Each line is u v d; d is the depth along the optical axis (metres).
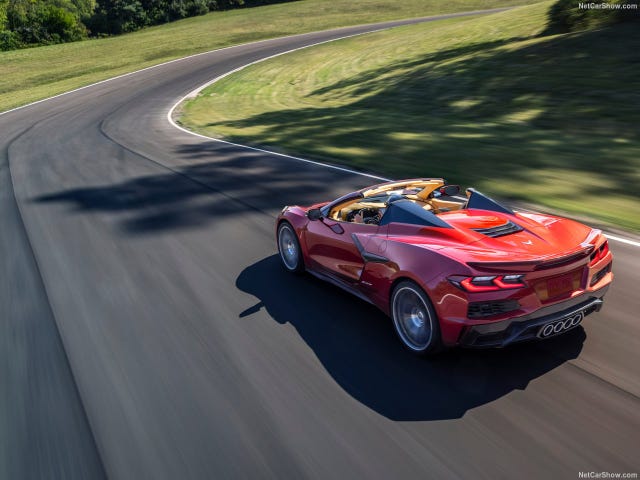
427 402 3.78
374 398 3.87
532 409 3.64
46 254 7.54
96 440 3.58
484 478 3.06
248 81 35.44
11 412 3.97
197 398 3.97
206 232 8.10
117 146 17.70
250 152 15.23
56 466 3.38
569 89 19.86
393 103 23.20
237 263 6.77
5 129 25.00
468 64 27.22
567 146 13.64
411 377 4.10
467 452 3.27
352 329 4.91
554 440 3.34
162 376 4.29
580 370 4.06
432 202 5.55
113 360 4.58
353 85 29.69
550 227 4.57
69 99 34.00
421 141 15.41
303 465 3.25
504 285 3.85
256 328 5.02
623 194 9.35
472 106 20.36
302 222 6.05
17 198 11.20
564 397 3.75
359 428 3.55
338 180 11.14
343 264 5.38
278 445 3.43
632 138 14.04
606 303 5.16
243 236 7.82
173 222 8.73
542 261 3.83
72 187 11.96
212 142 17.52
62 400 4.05
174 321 5.24
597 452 3.22
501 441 3.35
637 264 6.10
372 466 3.21
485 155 13.07
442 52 32.69
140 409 3.88
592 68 21.61
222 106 27.88
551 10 30.59
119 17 84.69
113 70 46.16
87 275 6.62
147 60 49.81
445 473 3.12
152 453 3.43
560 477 3.04
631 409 3.60
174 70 42.50
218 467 3.28
